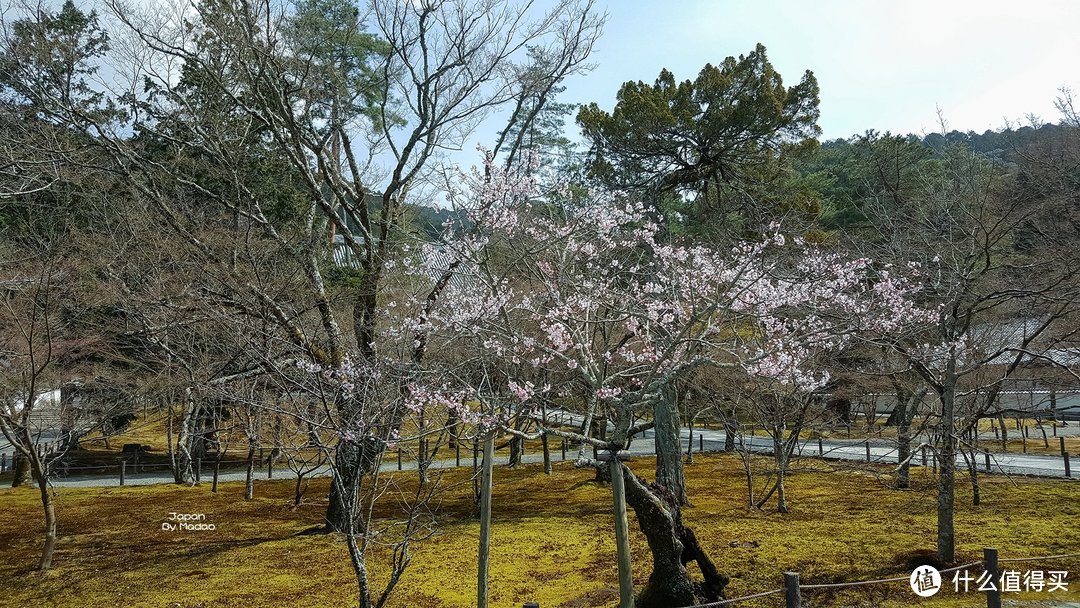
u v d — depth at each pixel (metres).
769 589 8.76
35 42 12.34
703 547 10.84
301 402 11.54
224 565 10.66
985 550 7.12
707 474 18.58
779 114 18.34
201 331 12.31
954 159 16.97
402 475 18.77
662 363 8.57
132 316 13.39
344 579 9.71
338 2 14.60
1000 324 12.03
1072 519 11.58
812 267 10.27
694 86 19.56
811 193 19.28
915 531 11.30
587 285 9.23
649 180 19.78
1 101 13.62
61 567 10.73
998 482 15.40
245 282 11.06
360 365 9.29
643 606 8.02
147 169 12.41
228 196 15.31
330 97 13.17
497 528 12.81
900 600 8.21
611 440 7.44
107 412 14.45
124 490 18.25
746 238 13.61
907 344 11.50
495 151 10.11
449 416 9.92
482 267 9.23
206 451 21.94
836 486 16.00
